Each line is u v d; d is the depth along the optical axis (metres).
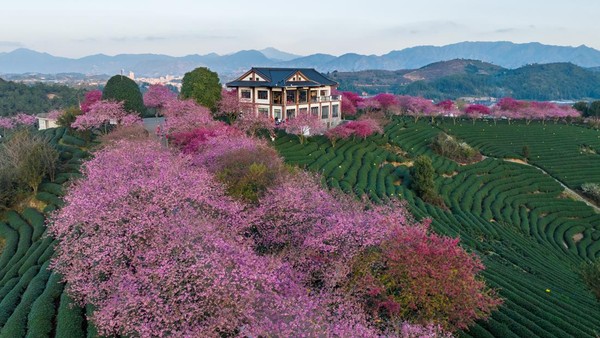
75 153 52.72
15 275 29.66
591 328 25.34
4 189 42.53
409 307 19.80
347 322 16.91
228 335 17.53
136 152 33.88
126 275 18.94
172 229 20.86
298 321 16.19
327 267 21.41
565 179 67.50
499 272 32.44
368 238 22.09
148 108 77.31
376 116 88.44
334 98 81.25
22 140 48.09
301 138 63.22
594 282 25.59
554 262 41.31
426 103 103.88
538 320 24.09
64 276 24.56
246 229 26.50
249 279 18.09
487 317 21.83
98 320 17.95
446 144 71.75
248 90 73.44
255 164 33.06
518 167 70.06
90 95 67.19
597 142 87.06
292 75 71.56
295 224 25.91
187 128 50.09
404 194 50.03
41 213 41.16
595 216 57.09
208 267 18.31
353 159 59.94
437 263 20.22
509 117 107.56
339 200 29.56
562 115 109.25
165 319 16.78
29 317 21.62
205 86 68.81
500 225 48.25
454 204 51.94
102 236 21.78
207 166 35.78
